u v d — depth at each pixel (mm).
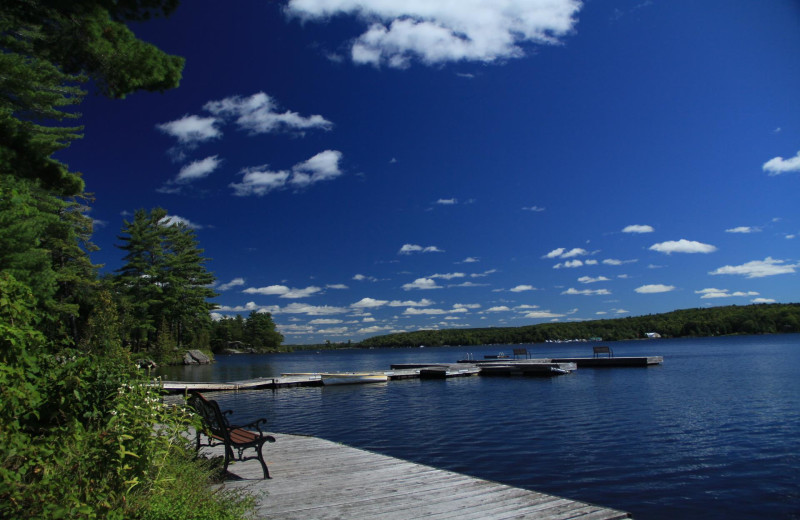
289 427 15141
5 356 3236
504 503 5082
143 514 3506
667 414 16016
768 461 10109
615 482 8914
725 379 27188
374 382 31031
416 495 5402
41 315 3854
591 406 18234
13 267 19609
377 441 12891
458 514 4758
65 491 3057
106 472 3426
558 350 107875
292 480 6070
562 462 10305
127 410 3848
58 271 35719
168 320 54781
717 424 14125
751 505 7684
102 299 31453
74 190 9836
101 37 7117
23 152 9320
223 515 4020
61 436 3477
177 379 34312
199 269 57000
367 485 5824
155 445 3830
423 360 85875
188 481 4469
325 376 29719
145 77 7500
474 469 9945
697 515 7324
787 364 38062
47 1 6602
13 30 10992
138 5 7152
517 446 11875
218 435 6219
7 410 3061
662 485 8711
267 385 27609
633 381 27344
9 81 12336
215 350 121812
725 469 9609
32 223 21359
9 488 2754
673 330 143000
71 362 4211
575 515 4703
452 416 16734
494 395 22797
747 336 158625
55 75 17406
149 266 52219
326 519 4652
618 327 156375
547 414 16625
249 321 133000
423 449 11812
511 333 172625
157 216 53594
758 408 16797
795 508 7535
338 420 16391
